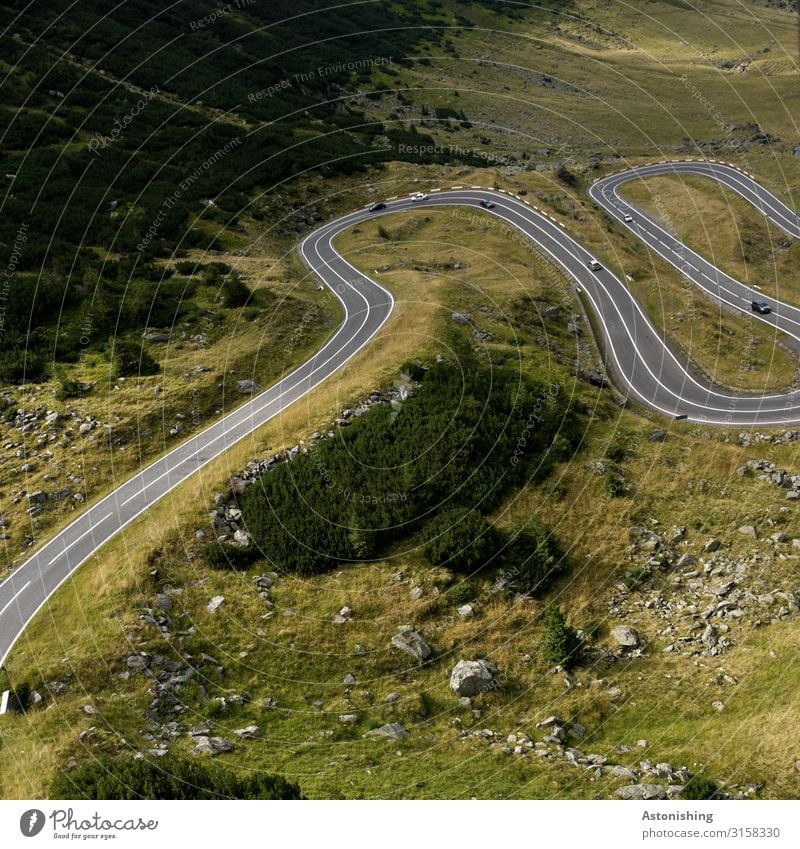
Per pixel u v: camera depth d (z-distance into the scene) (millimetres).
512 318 64375
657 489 45031
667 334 70938
